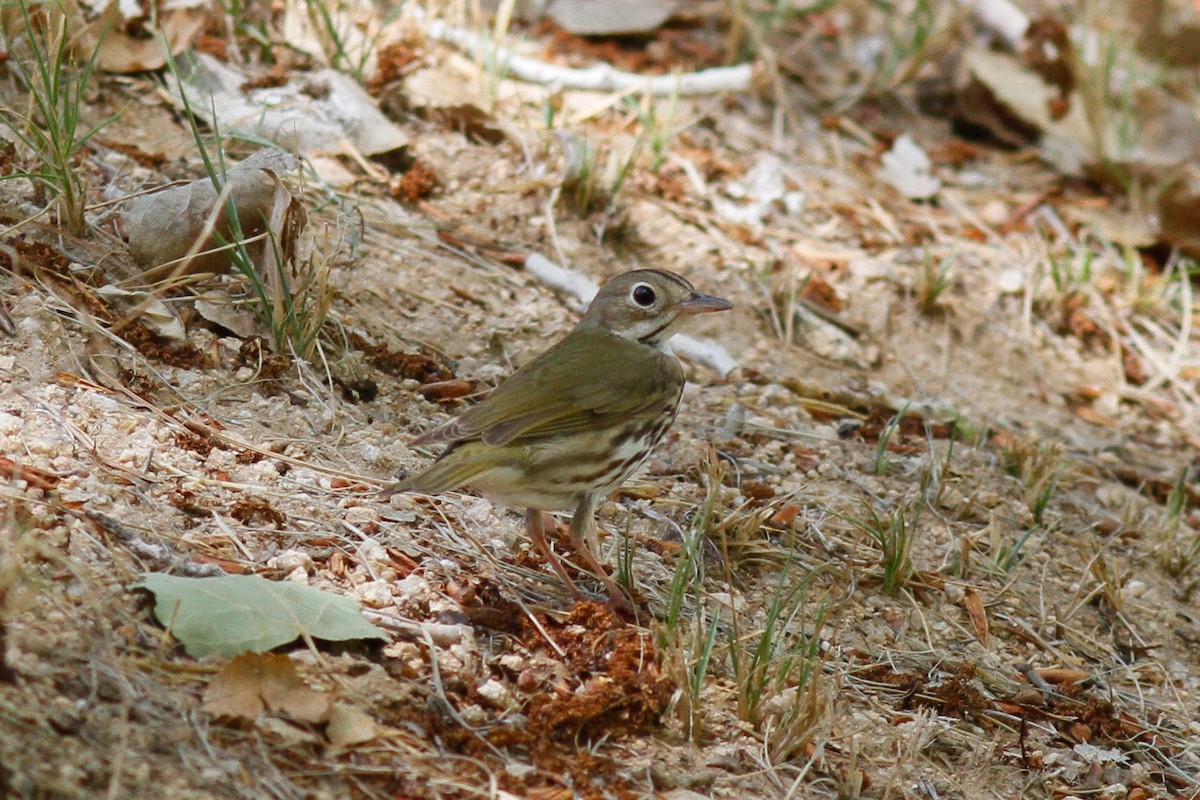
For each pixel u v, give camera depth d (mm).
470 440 9500
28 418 9531
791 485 11984
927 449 13180
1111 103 19125
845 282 15477
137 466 9531
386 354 11922
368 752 7688
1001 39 19703
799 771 8695
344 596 8867
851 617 10570
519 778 7855
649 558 10594
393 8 17484
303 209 11641
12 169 11992
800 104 18516
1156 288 16828
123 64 14117
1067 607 11492
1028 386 15172
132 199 11898
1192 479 14180
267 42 15211
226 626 8086
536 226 14672
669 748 8562
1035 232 17266
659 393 10188
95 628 7836
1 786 6551
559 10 18922
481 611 9227
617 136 16453
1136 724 10297
